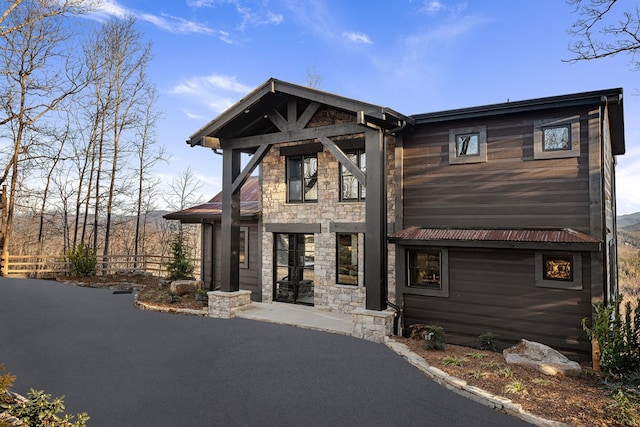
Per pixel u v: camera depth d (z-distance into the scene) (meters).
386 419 4.95
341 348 7.78
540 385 5.73
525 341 7.26
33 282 16.06
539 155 7.98
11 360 7.13
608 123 9.62
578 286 7.48
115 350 7.70
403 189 9.38
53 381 6.17
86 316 10.58
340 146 10.65
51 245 27.38
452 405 5.33
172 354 7.46
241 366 6.82
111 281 16.33
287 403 5.41
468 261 8.55
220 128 10.52
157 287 14.66
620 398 4.98
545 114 7.97
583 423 4.61
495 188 8.41
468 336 8.51
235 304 10.47
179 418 4.98
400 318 9.14
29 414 3.95
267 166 12.12
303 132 9.68
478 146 8.60
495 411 5.14
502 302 8.19
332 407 5.29
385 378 6.28
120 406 5.31
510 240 7.61
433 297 8.91
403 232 9.02
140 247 29.86
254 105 10.18
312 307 11.10
